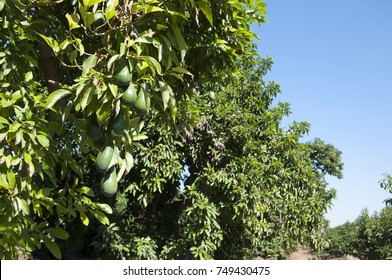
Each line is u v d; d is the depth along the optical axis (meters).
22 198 2.65
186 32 3.55
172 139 7.07
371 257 13.12
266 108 9.70
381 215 13.11
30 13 3.16
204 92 7.84
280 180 8.74
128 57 2.11
